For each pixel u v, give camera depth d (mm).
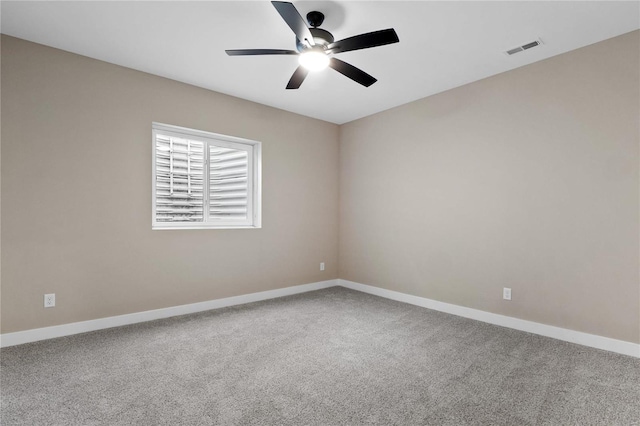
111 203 3119
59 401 1907
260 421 1746
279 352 2613
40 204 2779
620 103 2602
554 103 2939
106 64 3080
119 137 3158
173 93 3473
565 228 2885
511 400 1958
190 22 2447
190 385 2098
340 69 2473
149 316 3346
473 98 3506
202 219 3865
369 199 4633
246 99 4035
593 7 2242
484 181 3422
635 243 2541
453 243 3686
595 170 2725
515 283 3195
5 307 2650
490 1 2184
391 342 2832
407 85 3600
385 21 2416
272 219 4328
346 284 4961
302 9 2271
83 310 2984
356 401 1939
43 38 2682
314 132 4770
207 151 3900
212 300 3795
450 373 2283
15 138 2670
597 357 2533
